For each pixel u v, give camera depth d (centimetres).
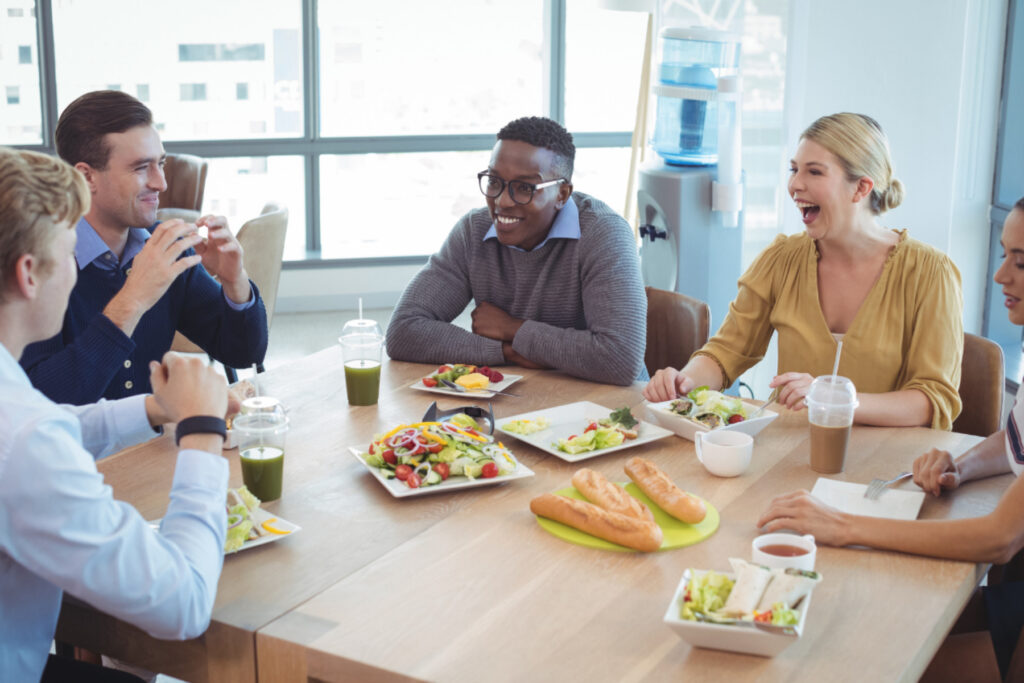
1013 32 363
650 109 395
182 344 419
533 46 600
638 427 195
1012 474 179
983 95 373
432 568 144
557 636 127
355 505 165
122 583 118
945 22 327
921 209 344
